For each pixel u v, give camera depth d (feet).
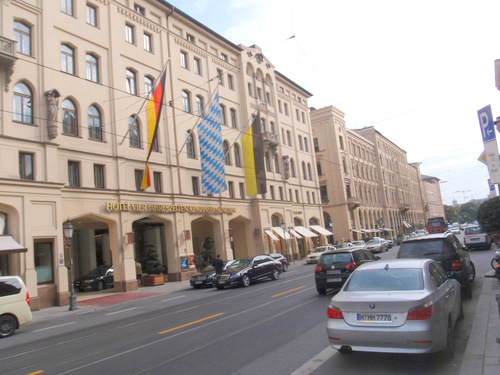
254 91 132.46
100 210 74.54
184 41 104.88
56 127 66.44
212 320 35.09
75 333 37.70
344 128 207.00
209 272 76.89
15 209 59.31
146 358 23.95
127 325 38.70
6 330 39.91
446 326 19.22
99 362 24.20
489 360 18.08
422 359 19.88
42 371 23.62
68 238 58.59
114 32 84.58
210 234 124.47
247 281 68.69
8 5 63.72
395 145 300.61
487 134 24.13
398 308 18.37
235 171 117.08
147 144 87.71
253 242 119.24
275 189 135.74
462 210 484.74
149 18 95.61
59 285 63.36
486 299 32.78
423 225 320.09
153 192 86.48
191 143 102.12
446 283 22.90
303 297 44.14
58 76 71.46
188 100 103.96
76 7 77.61
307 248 151.53
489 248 93.61
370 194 228.63
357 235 192.44
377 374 18.16
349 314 19.65
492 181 23.76
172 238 90.53
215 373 19.74
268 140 129.39
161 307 52.06
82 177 72.49
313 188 165.17
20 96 64.13
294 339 25.17
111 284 86.94
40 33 68.03
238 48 127.44
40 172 64.18
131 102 85.92
